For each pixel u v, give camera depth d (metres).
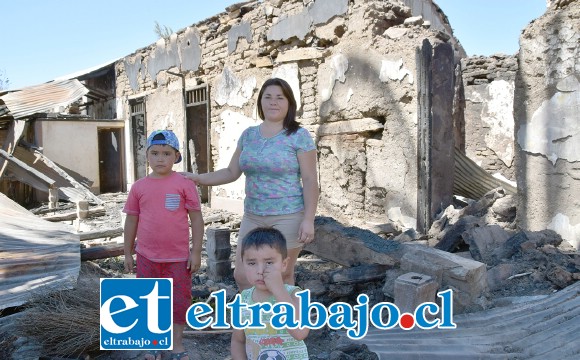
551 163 6.30
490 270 5.13
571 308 4.12
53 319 3.70
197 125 14.48
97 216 11.55
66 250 5.99
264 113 3.46
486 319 4.03
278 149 3.32
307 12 9.61
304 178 3.35
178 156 3.65
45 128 16.27
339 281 4.86
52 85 16.42
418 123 7.61
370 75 8.37
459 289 4.33
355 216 8.87
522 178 6.67
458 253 6.12
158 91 15.23
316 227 5.62
